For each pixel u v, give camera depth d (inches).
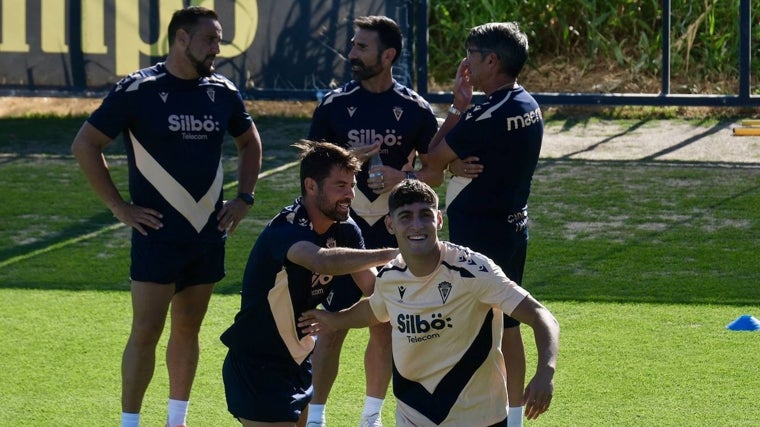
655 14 2097.7
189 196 821.9
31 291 1208.8
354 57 872.9
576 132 1873.8
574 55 2149.4
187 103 821.2
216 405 901.2
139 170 822.5
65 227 1446.9
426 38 1827.0
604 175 1630.2
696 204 1491.1
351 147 888.9
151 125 812.0
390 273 650.8
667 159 1706.4
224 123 839.7
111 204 820.0
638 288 1194.6
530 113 797.9
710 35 2053.4
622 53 2132.1
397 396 674.8
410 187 633.0
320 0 1820.9
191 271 839.7
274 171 1678.2
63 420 861.2
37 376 957.2
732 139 1807.3
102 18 1846.7
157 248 819.4
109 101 813.2
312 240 686.5
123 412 826.8
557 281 1221.7
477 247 803.4
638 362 981.8
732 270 1247.5
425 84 1840.6
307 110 2025.1
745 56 1758.1
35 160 1753.2
